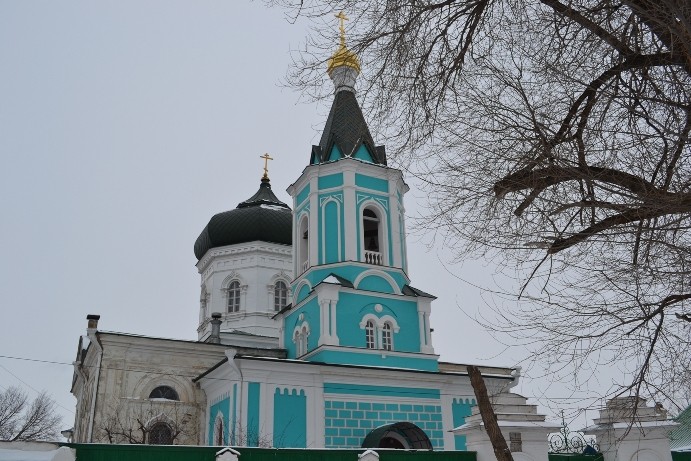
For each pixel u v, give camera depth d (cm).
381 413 2625
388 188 3112
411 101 1075
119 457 1359
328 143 3216
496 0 1028
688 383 891
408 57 1062
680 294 831
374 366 2655
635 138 810
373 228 3136
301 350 2892
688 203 718
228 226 4050
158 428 2819
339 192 3016
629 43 841
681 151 767
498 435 1093
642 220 762
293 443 2444
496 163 898
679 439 2192
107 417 2742
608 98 834
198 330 4081
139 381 2867
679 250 758
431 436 2672
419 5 1037
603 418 1616
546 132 847
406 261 3073
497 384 2961
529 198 862
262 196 4362
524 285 919
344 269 2867
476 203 933
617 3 849
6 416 5694
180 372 2950
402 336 2858
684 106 750
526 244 862
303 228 3178
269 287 3953
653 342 900
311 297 2858
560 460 1712
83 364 3397
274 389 2498
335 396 2578
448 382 2794
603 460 1702
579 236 837
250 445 2345
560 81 848
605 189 765
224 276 4016
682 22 664
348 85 3434
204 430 2862
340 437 2520
